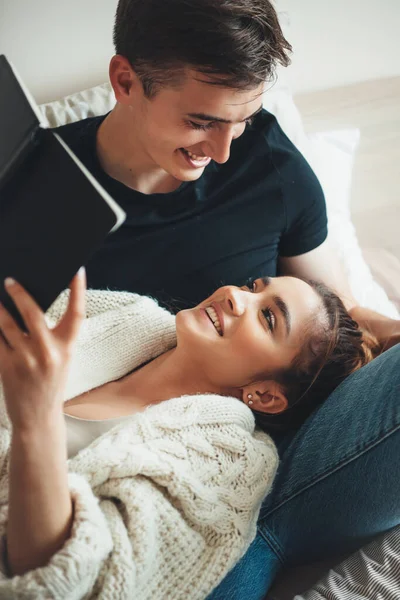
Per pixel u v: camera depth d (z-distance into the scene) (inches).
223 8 30.3
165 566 31.6
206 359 40.9
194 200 45.8
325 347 42.1
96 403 39.8
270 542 38.5
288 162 48.2
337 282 52.2
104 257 45.1
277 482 40.1
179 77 32.4
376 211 68.1
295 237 51.0
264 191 47.4
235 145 48.1
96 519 27.7
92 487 32.3
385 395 37.9
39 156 22.3
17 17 53.4
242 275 48.3
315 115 69.6
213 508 32.8
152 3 31.8
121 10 34.8
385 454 36.9
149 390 41.6
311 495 38.6
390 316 56.0
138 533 30.0
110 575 28.4
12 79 24.0
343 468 37.9
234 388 42.3
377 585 32.9
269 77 33.9
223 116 33.7
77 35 55.6
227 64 31.0
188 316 41.2
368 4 62.9
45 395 24.1
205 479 33.5
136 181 44.2
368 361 44.7
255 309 41.1
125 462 32.0
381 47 66.4
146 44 32.5
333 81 68.8
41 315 22.3
